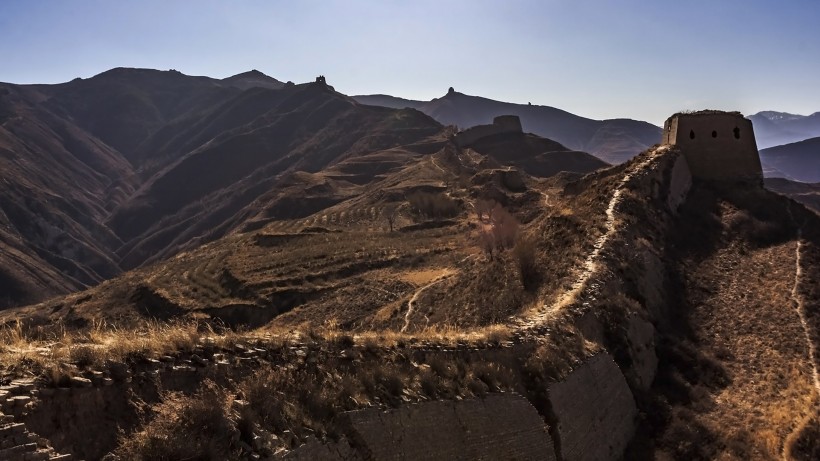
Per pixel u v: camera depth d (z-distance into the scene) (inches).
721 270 1310.3
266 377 514.9
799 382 972.6
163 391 457.7
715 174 1632.6
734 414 932.6
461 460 601.3
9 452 333.1
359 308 2020.2
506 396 702.5
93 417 411.5
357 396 557.3
